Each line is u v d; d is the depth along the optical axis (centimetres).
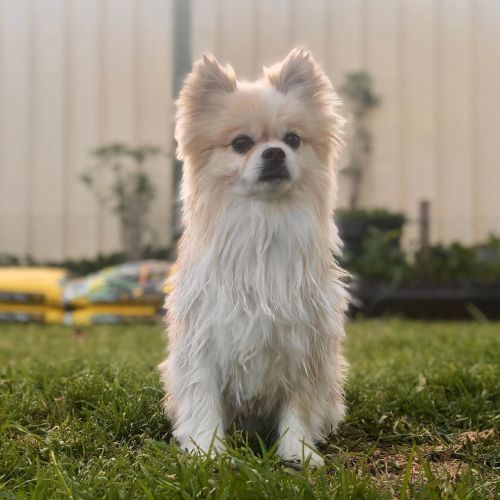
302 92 112
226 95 110
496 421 115
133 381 124
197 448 102
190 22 334
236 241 105
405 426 117
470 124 358
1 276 253
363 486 94
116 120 370
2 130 372
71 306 247
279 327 105
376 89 361
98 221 362
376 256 267
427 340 171
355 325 218
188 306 106
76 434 110
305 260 107
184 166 111
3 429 109
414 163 360
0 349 170
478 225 354
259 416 110
